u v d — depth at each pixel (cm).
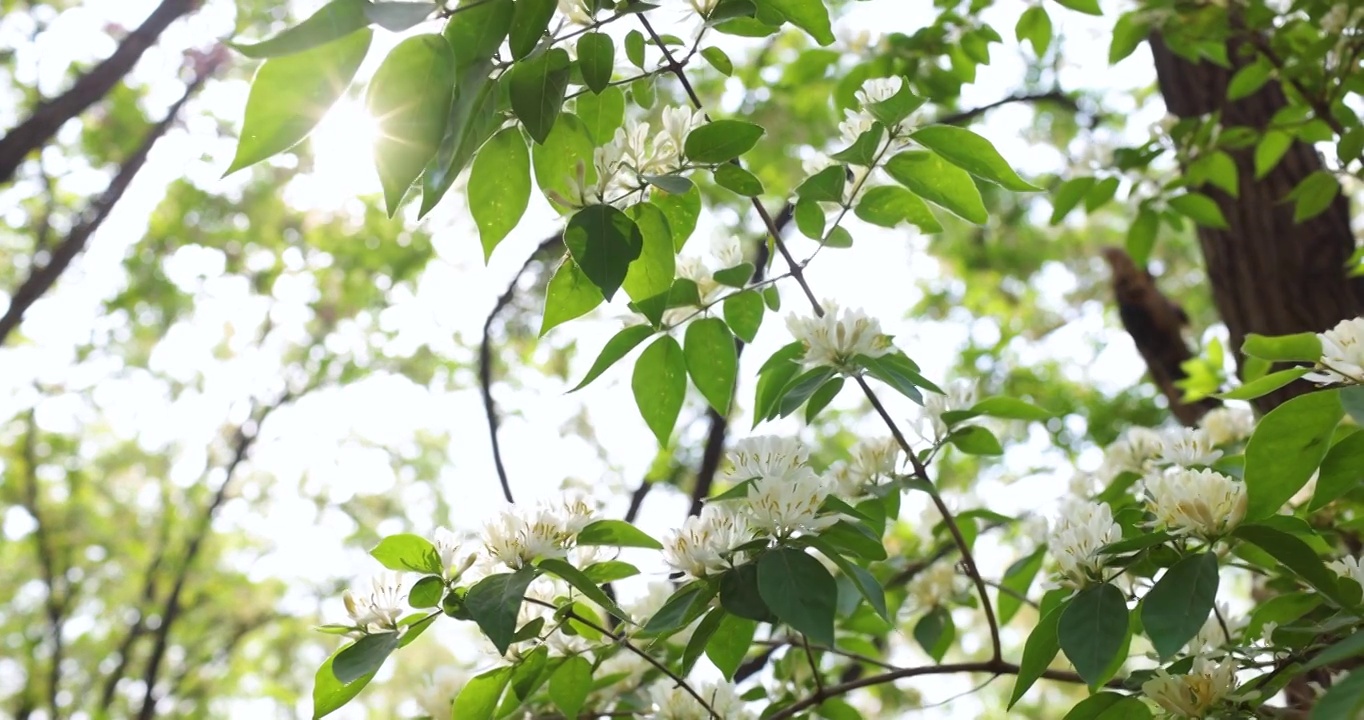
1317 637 126
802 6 129
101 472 635
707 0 129
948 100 184
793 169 347
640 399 136
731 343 135
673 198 130
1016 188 129
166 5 289
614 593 151
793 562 123
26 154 270
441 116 112
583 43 124
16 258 502
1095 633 121
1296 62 164
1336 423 118
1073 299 448
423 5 109
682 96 201
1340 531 142
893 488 139
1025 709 369
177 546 617
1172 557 124
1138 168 171
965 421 145
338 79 109
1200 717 125
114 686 559
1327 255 174
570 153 126
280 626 648
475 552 128
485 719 133
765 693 149
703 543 127
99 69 279
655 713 144
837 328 133
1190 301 432
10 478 604
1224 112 182
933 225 135
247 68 376
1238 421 161
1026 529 160
